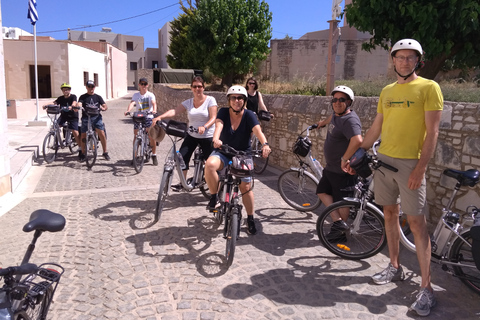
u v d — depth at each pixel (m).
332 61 7.83
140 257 3.81
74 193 5.99
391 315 2.92
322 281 3.41
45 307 2.30
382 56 20.27
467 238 3.15
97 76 28.83
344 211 3.91
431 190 4.54
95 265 3.63
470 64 8.16
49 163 8.10
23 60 22.91
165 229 4.54
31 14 14.19
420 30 6.88
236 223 3.60
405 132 2.95
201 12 17.97
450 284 3.39
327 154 4.24
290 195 5.42
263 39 17.97
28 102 16.39
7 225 4.62
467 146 4.11
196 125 5.33
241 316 2.87
